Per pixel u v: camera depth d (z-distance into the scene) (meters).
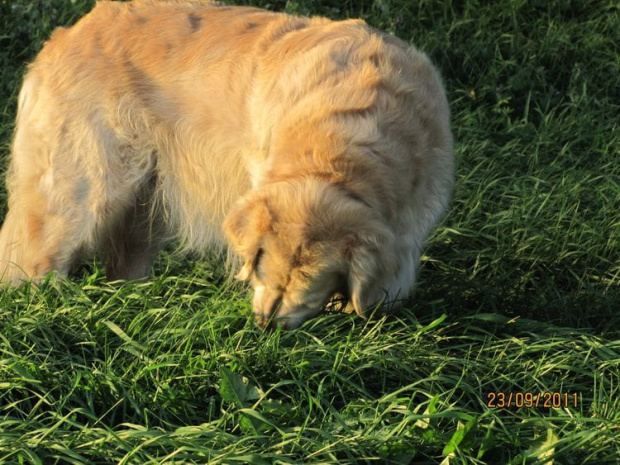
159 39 6.85
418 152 5.87
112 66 6.82
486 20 10.16
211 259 7.54
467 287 6.70
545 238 7.40
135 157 6.93
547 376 5.68
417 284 6.77
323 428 4.98
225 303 6.15
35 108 6.95
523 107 9.55
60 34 7.12
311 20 6.80
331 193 5.34
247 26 6.77
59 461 4.75
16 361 5.23
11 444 4.66
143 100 6.82
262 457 4.60
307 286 5.34
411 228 5.87
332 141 5.62
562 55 9.91
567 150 8.84
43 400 5.05
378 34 6.42
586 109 9.35
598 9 10.62
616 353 5.91
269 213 5.31
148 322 6.01
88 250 7.02
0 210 8.02
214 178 6.87
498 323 6.25
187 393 5.32
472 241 7.60
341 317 5.98
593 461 4.75
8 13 10.17
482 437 4.84
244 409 4.90
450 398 5.38
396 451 4.76
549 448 4.73
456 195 8.09
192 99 6.73
